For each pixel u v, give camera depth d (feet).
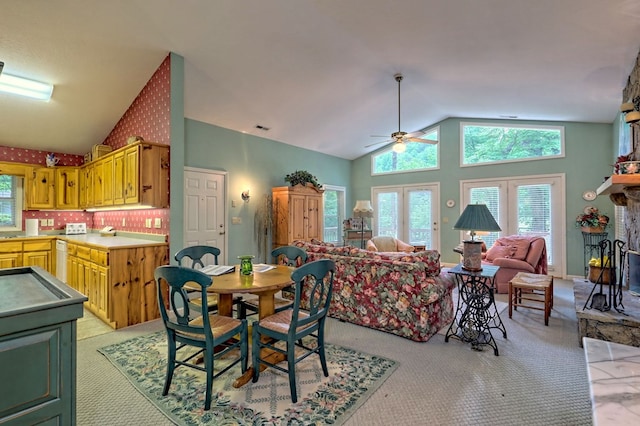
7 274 6.04
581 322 9.17
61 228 17.46
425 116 21.43
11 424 3.72
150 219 13.56
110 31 10.43
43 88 12.43
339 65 13.38
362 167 27.53
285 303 10.12
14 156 15.74
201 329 6.53
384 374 7.86
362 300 11.04
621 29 8.70
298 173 20.57
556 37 9.52
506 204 20.99
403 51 12.08
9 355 3.70
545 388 7.26
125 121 15.21
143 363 8.39
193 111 16.08
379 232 26.53
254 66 13.05
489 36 10.12
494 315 12.16
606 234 17.28
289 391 7.10
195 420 6.12
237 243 18.71
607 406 4.20
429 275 10.36
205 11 9.70
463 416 6.27
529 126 20.36
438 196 23.63
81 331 10.62
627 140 14.25
